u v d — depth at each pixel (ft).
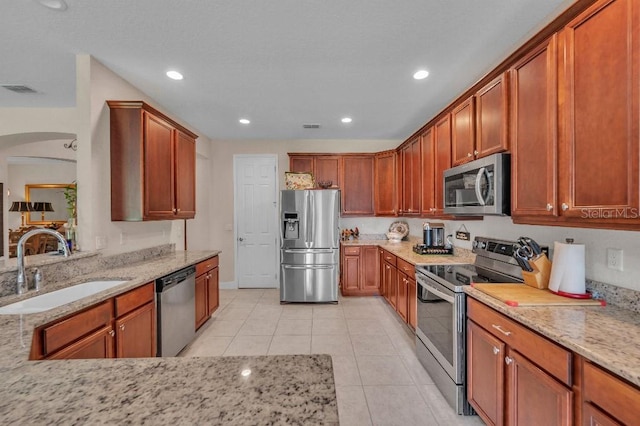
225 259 16.76
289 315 12.48
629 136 3.61
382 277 14.40
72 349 5.13
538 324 4.15
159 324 7.86
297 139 16.65
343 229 16.76
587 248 5.48
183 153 10.84
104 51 7.44
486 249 8.20
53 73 8.64
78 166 7.68
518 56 5.65
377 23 6.40
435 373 7.48
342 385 7.46
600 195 4.01
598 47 4.01
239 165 16.76
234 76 8.80
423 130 10.95
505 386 4.96
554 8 5.93
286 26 6.49
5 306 5.44
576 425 3.62
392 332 10.69
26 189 22.80
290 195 14.07
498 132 6.36
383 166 15.53
